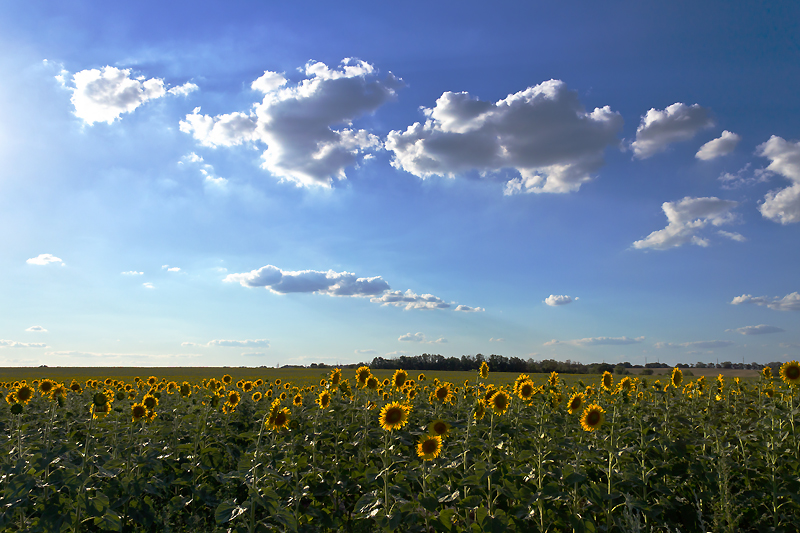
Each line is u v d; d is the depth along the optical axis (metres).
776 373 12.66
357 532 7.18
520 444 9.19
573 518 6.19
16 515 6.95
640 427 8.87
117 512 7.63
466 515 6.46
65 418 11.70
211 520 8.12
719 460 7.14
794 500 6.83
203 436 10.59
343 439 10.18
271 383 22.02
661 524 6.95
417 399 14.84
